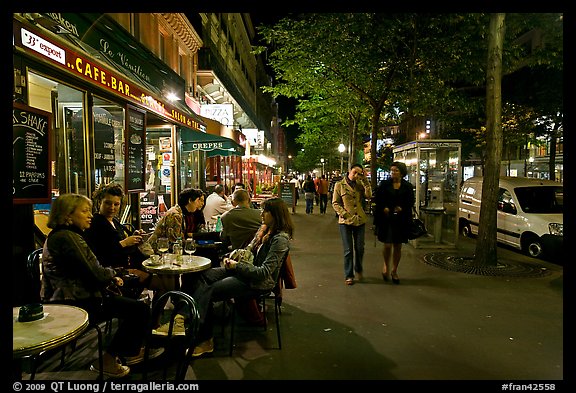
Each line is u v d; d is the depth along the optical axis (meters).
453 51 12.19
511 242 9.25
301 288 6.34
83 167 5.38
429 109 16.61
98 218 4.28
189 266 4.19
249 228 5.49
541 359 3.89
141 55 8.48
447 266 7.65
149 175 9.85
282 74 16.19
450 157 10.18
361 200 6.74
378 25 11.92
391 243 6.57
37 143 3.91
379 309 5.35
